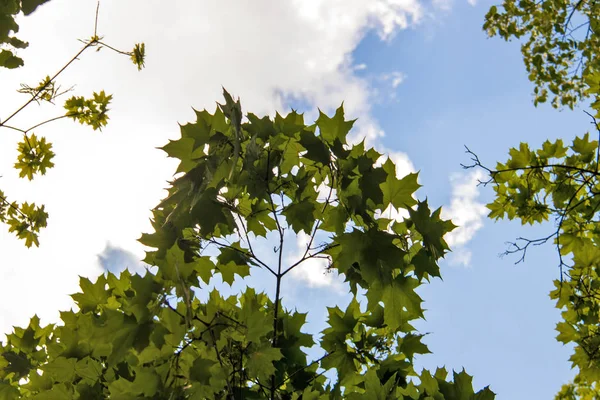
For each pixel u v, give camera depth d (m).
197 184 2.40
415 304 2.44
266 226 2.86
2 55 2.42
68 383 2.77
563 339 4.95
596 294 4.90
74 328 3.10
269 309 3.24
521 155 5.36
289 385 3.06
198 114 2.44
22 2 2.20
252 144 2.48
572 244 5.12
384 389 2.59
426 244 2.46
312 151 2.53
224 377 2.12
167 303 2.11
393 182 2.55
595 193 4.78
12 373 3.41
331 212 2.63
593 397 5.92
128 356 2.60
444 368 2.88
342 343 3.00
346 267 2.32
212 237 2.64
